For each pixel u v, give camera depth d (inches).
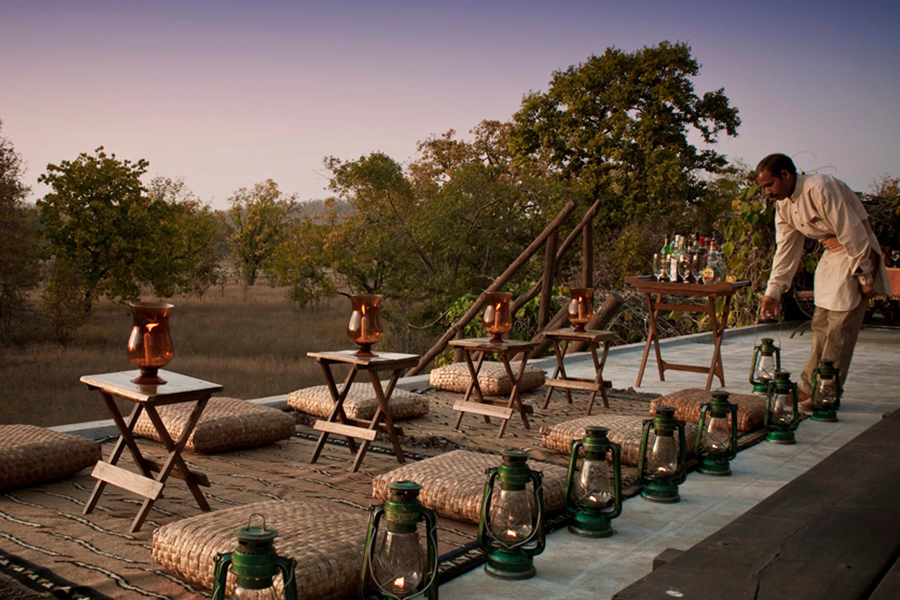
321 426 192.1
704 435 180.1
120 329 919.0
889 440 130.6
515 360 374.9
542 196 900.0
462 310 611.8
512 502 115.3
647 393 294.8
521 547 116.6
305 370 661.3
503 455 115.8
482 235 885.8
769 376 283.0
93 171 1061.1
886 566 72.8
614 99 1226.0
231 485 168.2
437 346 424.8
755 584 67.8
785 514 89.0
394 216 882.1
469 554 123.3
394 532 93.3
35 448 166.2
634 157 1212.5
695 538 134.4
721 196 1227.2
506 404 236.8
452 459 156.9
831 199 234.2
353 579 105.4
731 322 555.5
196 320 1053.8
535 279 872.9
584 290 265.7
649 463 158.7
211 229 1525.6
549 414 258.5
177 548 111.5
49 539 132.8
